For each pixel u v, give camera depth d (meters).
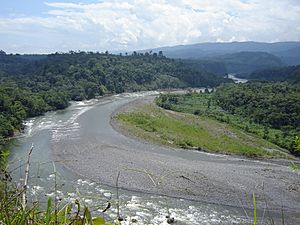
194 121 47.62
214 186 22.80
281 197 21.64
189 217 17.77
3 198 2.07
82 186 21.50
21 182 2.60
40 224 1.98
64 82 71.12
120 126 40.47
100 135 36.16
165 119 46.75
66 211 2.03
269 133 43.81
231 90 69.25
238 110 57.09
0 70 86.62
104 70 84.06
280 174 26.38
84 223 1.97
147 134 38.00
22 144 30.62
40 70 80.38
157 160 28.58
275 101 53.31
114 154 29.66
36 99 49.25
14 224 1.94
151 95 77.69
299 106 49.41
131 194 20.75
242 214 18.66
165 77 101.44
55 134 35.66
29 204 2.31
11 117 36.97
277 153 34.88
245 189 22.66
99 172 24.58
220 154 33.12
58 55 98.19
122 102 61.81
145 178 23.47
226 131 43.00
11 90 48.00
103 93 74.38
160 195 20.83
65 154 28.61
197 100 69.38
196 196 21.00
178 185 22.47
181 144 35.16
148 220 16.45
